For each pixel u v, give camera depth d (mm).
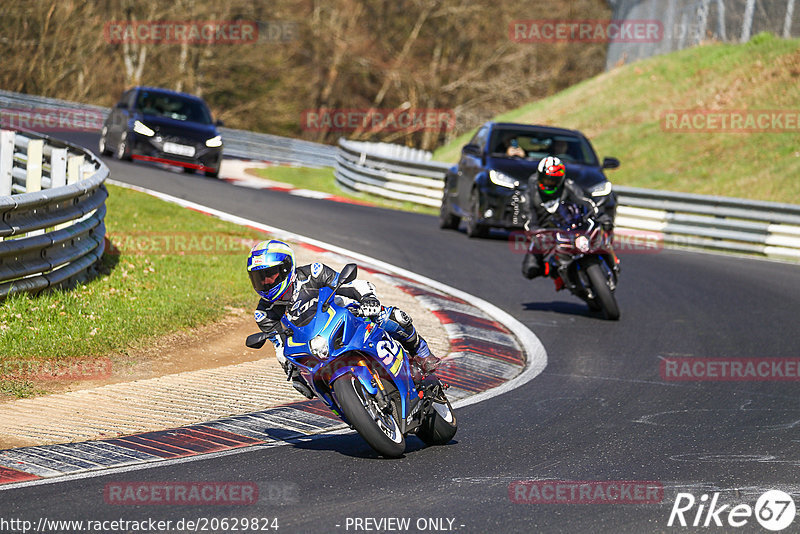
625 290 44156
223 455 20266
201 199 63594
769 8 99875
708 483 18797
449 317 37094
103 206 40406
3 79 156625
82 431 21828
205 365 29172
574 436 22375
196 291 36656
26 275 30391
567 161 57781
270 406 24750
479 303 40781
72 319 30281
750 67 95438
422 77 191125
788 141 81438
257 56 182375
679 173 83125
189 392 25656
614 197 55031
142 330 30641
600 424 23562
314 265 20359
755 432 23094
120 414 23328
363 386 19953
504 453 20859
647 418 24266
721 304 41469
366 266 46844
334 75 194500
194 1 173375
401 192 83125
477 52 193625
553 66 194875
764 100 89250
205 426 22531
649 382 28484
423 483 18453
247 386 26641
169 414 23484
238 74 188625
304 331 19875
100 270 37750
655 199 64562
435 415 21359
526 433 22641
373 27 194750
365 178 87812
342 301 20312
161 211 54188
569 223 36938
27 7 155125
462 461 20141
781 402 26359
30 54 159500
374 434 19484
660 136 90625
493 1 189375
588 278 37844
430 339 33062
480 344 33000
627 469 19703
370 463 19828
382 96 199500
